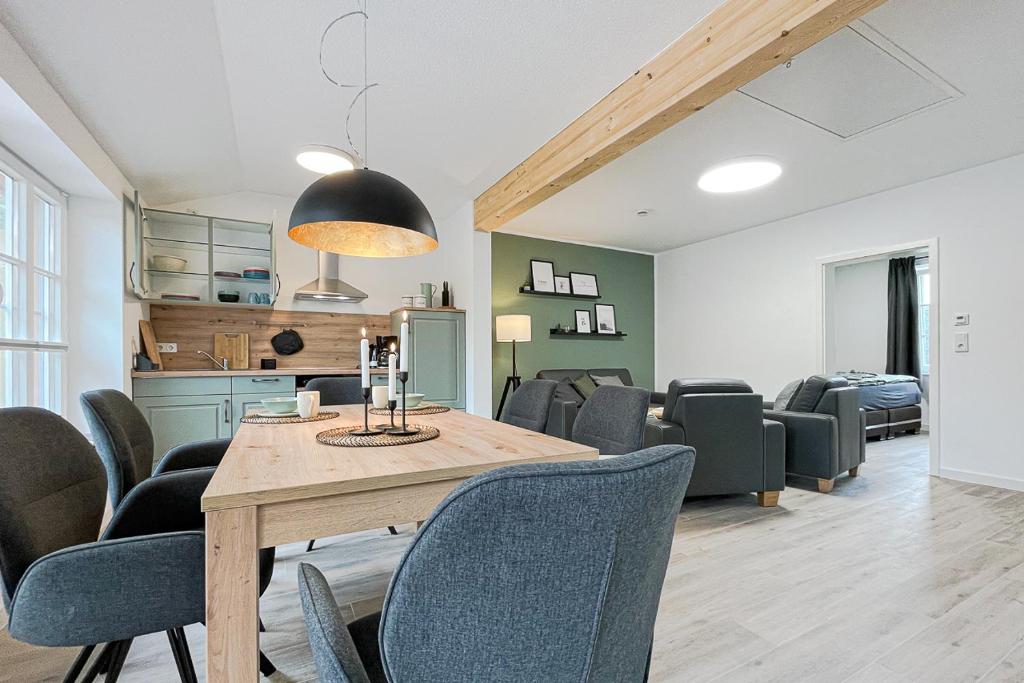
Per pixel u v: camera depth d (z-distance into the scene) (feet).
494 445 4.76
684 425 9.95
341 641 1.83
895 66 7.97
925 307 21.84
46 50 6.70
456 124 9.80
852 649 5.21
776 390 17.17
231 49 7.39
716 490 9.92
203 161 11.34
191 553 3.21
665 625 5.69
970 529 8.72
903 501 10.46
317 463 3.95
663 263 22.03
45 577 2.93
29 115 6.96
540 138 10.45
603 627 1.91
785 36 5.73
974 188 12.16
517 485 1.65
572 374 18.88
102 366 10.32
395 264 16.05
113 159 10.03
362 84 8.39
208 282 12.89
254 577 3.17
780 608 6.06
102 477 4.21
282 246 14.56
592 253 20.70
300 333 14.65
